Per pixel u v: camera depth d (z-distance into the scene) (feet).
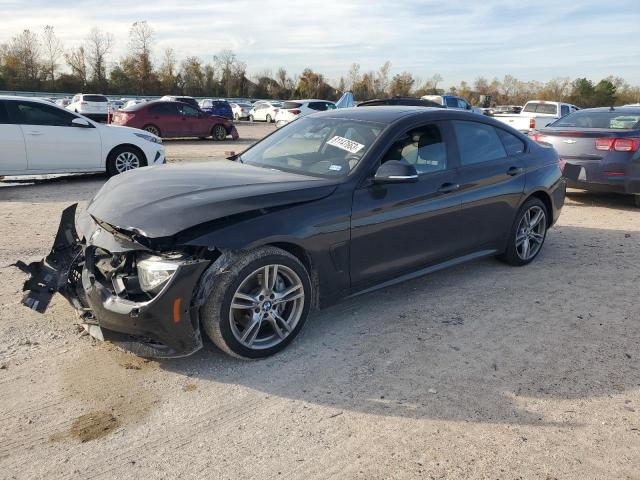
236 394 10.53
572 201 30.45
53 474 8.31
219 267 10.74
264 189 11.87
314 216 12.01
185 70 224.74
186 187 11.99
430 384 11.03
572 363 12.04
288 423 9.70
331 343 12.64
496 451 9.07
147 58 202.90
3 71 188.34
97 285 10.77
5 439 9.03
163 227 10.41
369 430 9.55
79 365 11.33
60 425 9.45
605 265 18.93
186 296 10.37
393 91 240.94
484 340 13.01
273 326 11.85
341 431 9.51
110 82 200.13
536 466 8.74
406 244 14.06
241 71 236.43
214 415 9.87
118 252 10.77
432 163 14.80
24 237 20.06
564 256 19.89
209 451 8.93
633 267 18.79
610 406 10.44
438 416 9.98
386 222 13.38
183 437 9.25
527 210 17.85
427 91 249.55
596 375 11.57
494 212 16.53
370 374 11.35
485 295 15.84
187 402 10.23
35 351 11.80
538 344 12.91
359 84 239.91
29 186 31.91
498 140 17.21
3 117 30.40
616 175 26.76
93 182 33.71
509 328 13.71
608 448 9.23
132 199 11.60
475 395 10.68
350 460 8.79
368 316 14.17
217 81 233.35
